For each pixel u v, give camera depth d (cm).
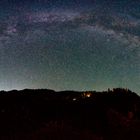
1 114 2575
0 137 2133
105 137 2388
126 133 2514
